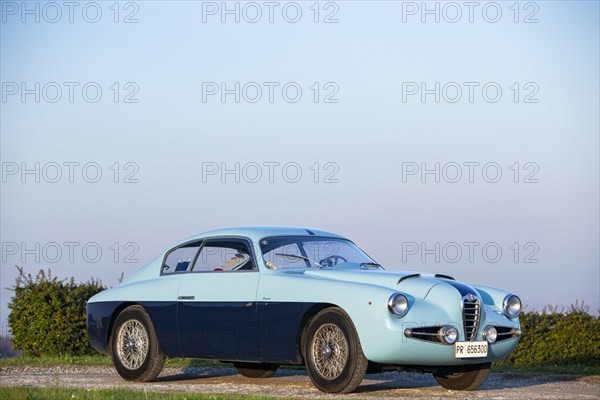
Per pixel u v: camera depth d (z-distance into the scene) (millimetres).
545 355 14406
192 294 11023
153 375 11453
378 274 10234
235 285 10680
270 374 12359
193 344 10984
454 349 9836
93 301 12039
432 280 10211
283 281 10297
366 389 10727
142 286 11609
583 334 14344
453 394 10367
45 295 15477
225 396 9203
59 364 14234
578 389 11117
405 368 10156
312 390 10594
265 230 11109
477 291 10398
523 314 14766
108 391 9383
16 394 8703
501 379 12438
